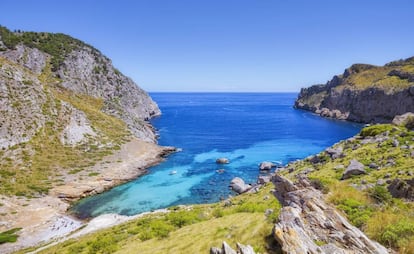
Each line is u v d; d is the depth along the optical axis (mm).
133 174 68812
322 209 17375
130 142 90875
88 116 97688
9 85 77812
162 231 24891
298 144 105062
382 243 14094
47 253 29656
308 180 24812
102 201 54281
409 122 52906
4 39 125875
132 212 49406
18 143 65812
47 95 87000
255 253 14547
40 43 140000
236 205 35562
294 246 13484
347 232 14125
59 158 68125
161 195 57062
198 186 61750
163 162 80438
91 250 25562
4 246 36219
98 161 71812
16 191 51438
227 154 90062
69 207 51344
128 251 22234
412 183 22766
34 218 44875
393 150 40344
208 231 21734
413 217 16875
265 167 72875
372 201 21125
